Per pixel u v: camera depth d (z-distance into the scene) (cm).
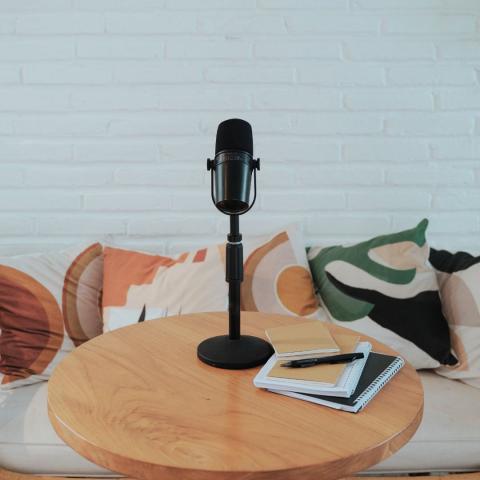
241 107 181
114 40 177
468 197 186
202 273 159
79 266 165
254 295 161
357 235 187
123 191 184
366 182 185
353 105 181
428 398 136
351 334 115
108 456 69
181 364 96
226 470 64
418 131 183
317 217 186
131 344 107
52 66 177
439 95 181
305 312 159
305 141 183
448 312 155
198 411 79
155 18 177
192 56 179
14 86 178
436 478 115
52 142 181
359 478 116
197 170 183
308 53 179
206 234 186
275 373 86
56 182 182
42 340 150
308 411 79
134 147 182
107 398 83
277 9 177
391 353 104
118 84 179
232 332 104
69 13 176
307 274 168
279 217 186
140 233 186
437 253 175
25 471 119
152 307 155
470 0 178
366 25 179
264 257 167
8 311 150
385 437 71
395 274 157
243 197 93
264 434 72
